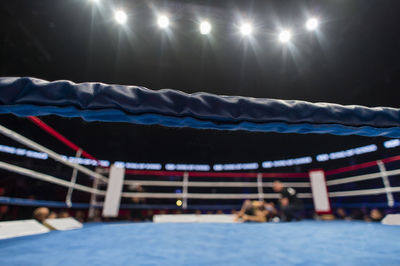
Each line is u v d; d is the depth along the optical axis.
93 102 0.77
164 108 0.82
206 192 9.91
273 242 1.57
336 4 4.38
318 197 5.89
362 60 5.62
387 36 4.82
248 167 10.37
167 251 1.23
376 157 7.41
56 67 5.87
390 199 4.50
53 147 8.40
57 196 5.88
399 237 1.81
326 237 1.83
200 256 1.11
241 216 4.50
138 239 1.66
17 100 0.72
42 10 4.45
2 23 4.43
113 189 5.08
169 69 6.49
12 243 1.48
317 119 0.94
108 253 1.17
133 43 5.52
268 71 6.48
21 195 5.18
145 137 10.40
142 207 5.47
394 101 6.05
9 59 5.20
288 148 10.84
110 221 5.05
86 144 9.52
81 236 1.81
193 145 11.30
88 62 5.98
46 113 0.77
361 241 1.60
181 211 5.73
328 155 8.41
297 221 4.50
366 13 4.48
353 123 0.98
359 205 5.25
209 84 7.14
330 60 5.82
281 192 4.75
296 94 7.35
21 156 7.10
